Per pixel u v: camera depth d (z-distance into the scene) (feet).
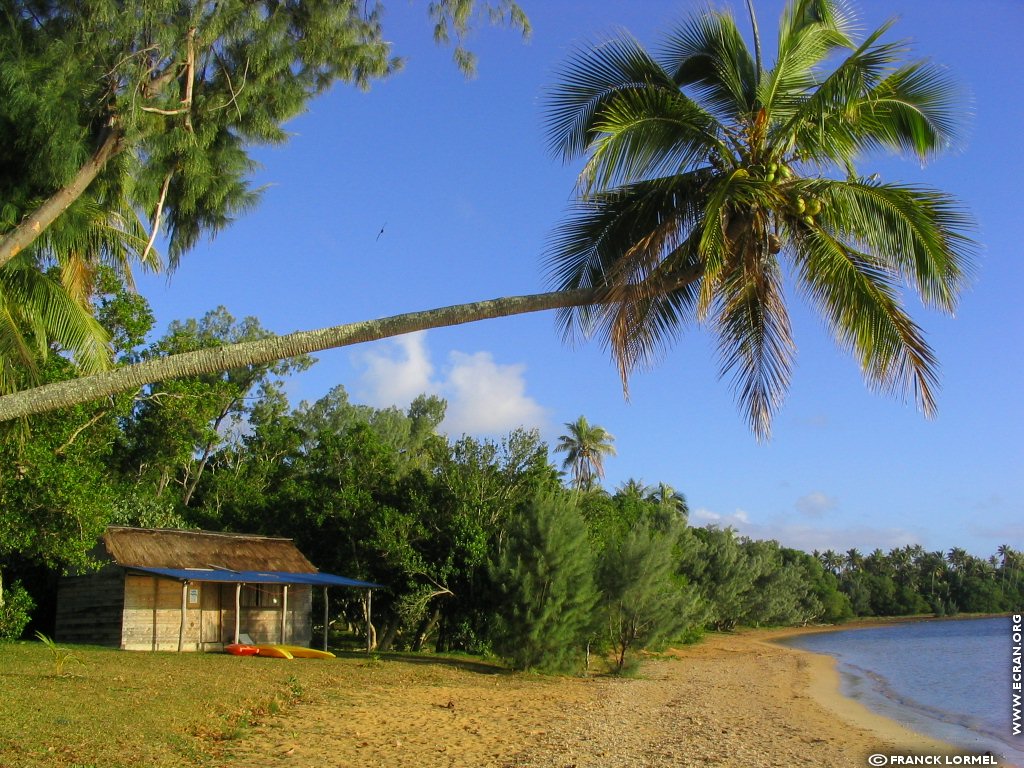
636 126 34.42
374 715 52.49
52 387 27.53
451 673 80.74
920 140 36.86
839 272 33.50
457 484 106.42
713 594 208.23
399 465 136.26
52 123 36.94
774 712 72.28
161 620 83.82
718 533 224.12
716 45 38.52
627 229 37.93
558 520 87.66
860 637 240.12
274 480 151.74
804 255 35.35
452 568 100.32
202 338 155.84
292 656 82.69
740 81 38.47
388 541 99.55
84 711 42.60
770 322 38.09
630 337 34.14
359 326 29.07
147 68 39.29
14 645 73.51
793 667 130.62
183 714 45.01
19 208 39.70
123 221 46.75
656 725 58.39
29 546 70.23
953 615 392.06
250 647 83.46
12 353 41.78
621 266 32.76
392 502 108.47
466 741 46.47
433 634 119.14
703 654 155.74
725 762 45.78
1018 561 441.68
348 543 107.14
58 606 86.63
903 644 200.23
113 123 39.34
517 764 41.29
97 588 84.02
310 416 187.83
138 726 40.55
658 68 36.78
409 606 97.25
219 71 44.04
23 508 67.97
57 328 41.06
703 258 32.63
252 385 163.32
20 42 38.81
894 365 33.32
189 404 93.71
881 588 398.62
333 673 71.87
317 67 45.50
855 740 59.11
